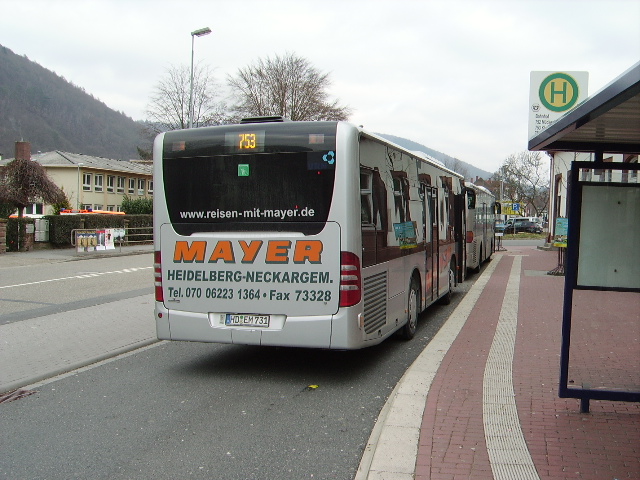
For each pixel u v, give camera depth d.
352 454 4.73
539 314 10.66
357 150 6.54
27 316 11.18
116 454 4.73
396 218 8.02
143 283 16.56
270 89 48.41
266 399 6.17
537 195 74.31
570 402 5.63
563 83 17.89
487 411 5.39
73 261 24.14
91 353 8.18
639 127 4.83
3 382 6.77
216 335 6.80
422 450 4.54
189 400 6.14
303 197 6.51
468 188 16.98
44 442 4.99
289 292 6.54
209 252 6.82
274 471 4.41
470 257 17.28
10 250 27.41
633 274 5.14
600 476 4.09
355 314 6.45
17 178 30.42
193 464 4.54
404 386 6.20
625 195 5.13
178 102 48.84
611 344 7.28
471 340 8.48
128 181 60.94
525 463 4.30
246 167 6.70
